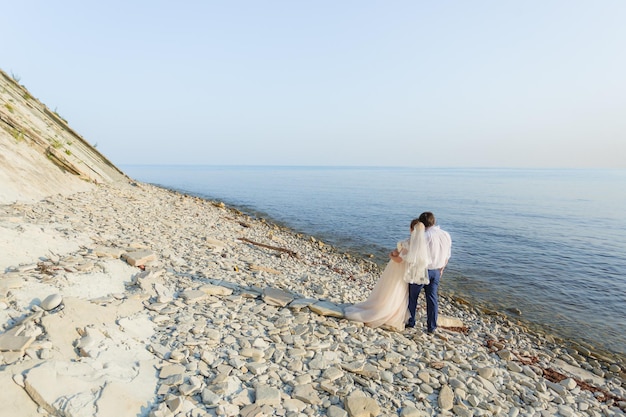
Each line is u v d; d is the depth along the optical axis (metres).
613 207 44.25
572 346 9.00
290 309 6.75
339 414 3.85
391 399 4.42
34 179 11.36
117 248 7.42
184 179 96.56
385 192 64.12
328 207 38.19
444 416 4.29
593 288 13.66
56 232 7.23
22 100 18.47
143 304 5.58
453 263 16.84
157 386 3.81
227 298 6.68
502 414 4.64
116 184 19.86
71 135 22.64
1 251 5.50
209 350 4.74
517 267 16.39
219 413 3.54
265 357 4.84
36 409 3.00
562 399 5.65
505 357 6.87
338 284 10.23
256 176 140.12
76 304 4.60
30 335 3.74
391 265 6.71
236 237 14.05
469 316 10.26
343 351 5.47
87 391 3.28
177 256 8.57
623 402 6.05
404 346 6.09
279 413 3.74
